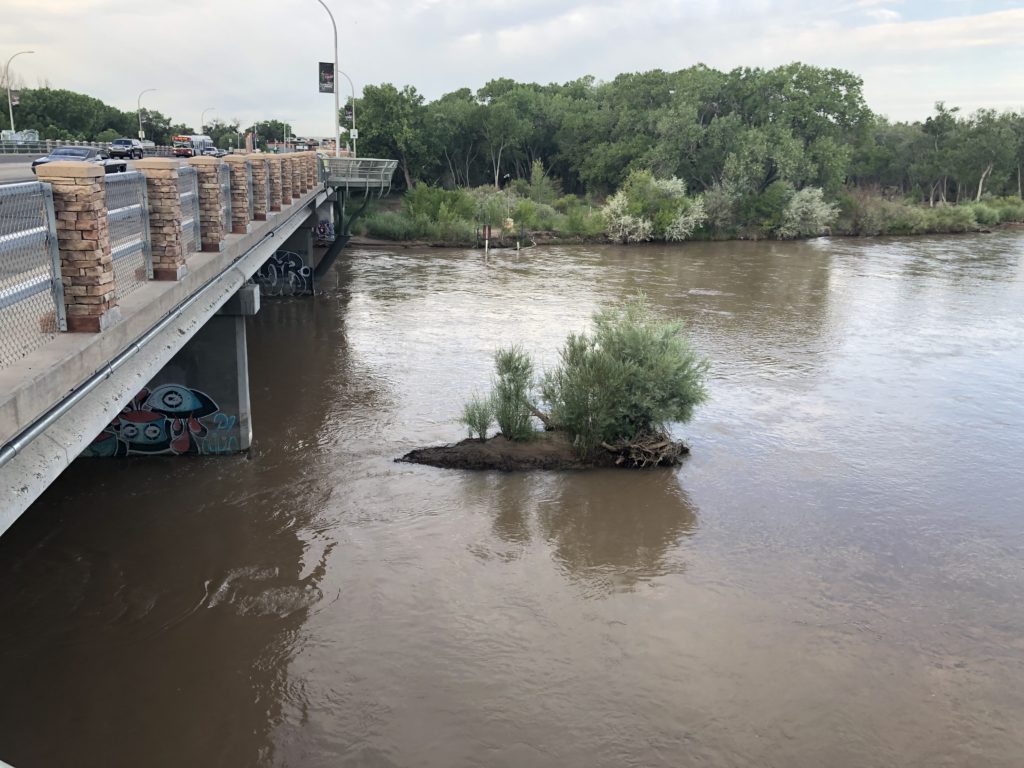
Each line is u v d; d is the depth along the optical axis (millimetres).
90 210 7430
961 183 109875
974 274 48906
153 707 9305
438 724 9258
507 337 28719
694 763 8828
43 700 9312
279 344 27109
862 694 10094
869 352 28125
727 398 22188
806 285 43656
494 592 12102
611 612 11695
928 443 19172
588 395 17250
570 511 14977
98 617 10961
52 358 6695
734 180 73938
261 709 9367
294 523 13914
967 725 9609
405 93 84750
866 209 76812
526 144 98250
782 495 16016
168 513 14117
